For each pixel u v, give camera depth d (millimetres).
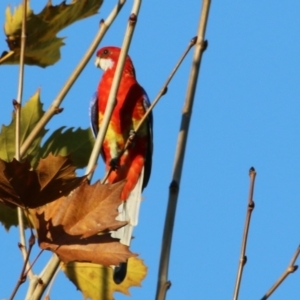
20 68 7910
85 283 8828
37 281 6980
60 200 6297
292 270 7074
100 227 6195
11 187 6000
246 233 7273
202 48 8398
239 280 7078
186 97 8266
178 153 8008
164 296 7301
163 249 7547
